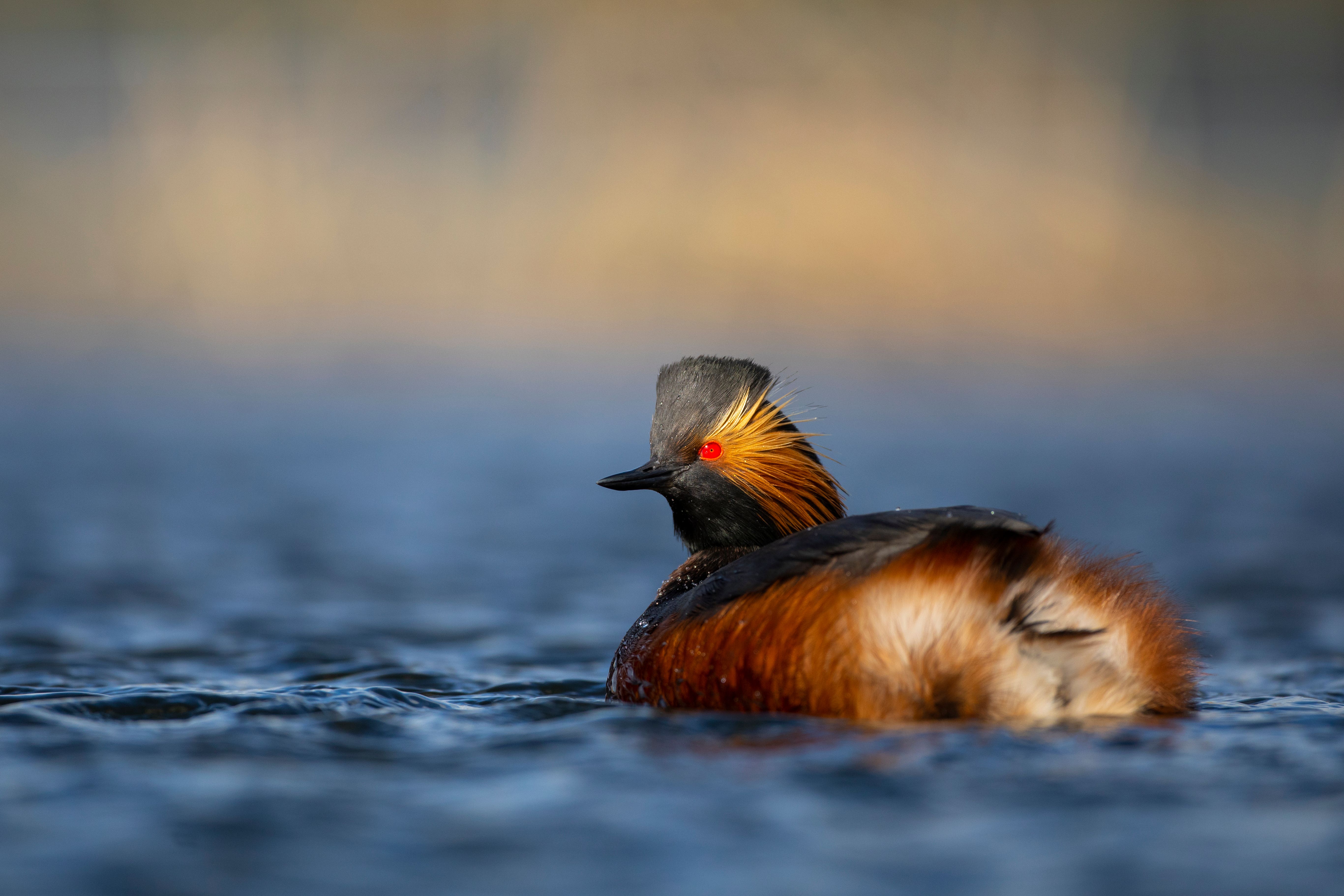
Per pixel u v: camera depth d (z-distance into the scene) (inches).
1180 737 222.1
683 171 1118.4
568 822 186.5
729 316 1096.2
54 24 1186.6
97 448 774.5
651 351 1056.2
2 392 948.6
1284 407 900.6
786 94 1120.8
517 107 1149.7
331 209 1154.7
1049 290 1120.8
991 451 760.3
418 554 511.2
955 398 933.2
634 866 173.0
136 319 1138.7
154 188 1151.0
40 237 1145.4
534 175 1141.1
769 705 241.3
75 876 169.8
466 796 197.3
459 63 1170.0
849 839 180.7
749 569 253.8
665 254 1111.0
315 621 397.1
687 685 252.8
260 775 207.2
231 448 785.6
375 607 419.2
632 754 215.3
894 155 1116.5
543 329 1117.7
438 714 250.2
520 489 672.4
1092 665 231.5
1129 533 537.3
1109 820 186.5
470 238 1147.3
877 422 855.1
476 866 173.0
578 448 793.6
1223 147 1280.8
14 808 192.2
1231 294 1162.6
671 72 1128.8
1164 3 1264.8
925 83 1137.4
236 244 1143.0
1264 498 619.8
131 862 173.9
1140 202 1200.8
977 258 1121.4
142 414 890.7
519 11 1152.8
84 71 1192.2
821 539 245.0
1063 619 232.2
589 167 1131.9
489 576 470.6
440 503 629.9
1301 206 1243.2
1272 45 1304.1
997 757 210.4
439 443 808.9
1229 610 404.2
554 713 250.8
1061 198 1143.0
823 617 235.6
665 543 539.5
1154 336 1110.4
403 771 209.6
